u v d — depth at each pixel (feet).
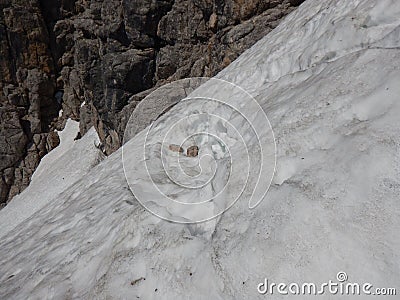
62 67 79.15
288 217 6.92
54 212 20.27
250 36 39.11
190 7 47.67
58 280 11.52
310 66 14.76
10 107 74.59
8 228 57.93
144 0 48.03
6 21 70.49
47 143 78.38
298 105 10.38
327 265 5.91
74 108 79.51
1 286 13.51
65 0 75.20
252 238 7.24
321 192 6.85
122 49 52.60
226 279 7.16
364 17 12.55
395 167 6.33
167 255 9.32
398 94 7.61
